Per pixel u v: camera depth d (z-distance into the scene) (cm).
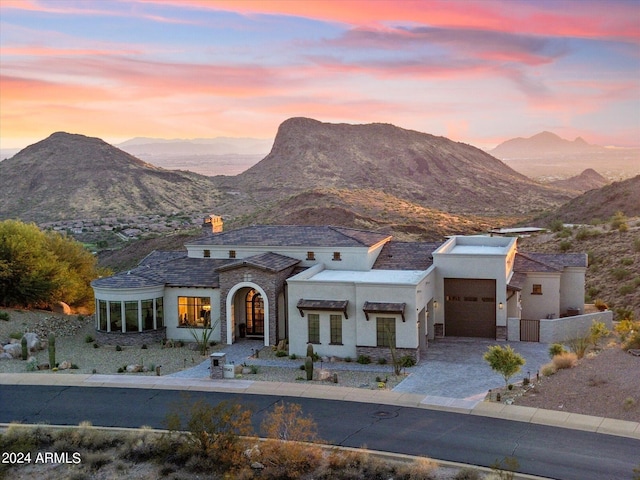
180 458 2058
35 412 2500
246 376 2917
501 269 3544
